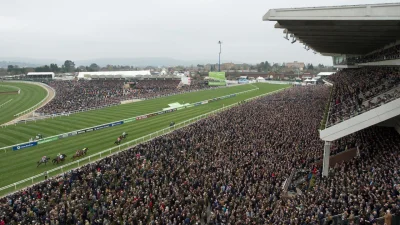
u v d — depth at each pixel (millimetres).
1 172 30141
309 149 31172
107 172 26172
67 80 117250
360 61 56375
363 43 43688
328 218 16625
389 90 28375
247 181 23516
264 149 30938
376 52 49438
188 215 18969
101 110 65562
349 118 25156
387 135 31469
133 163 28328
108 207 20531
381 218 15156
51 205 20625
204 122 46312
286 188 23344
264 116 49750
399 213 14781
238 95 97438
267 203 20000
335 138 25328
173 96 90938
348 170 24203
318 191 21078
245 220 17750
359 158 25953
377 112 23812
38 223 17797
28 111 62406
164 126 51312
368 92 33250
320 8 21734
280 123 43531
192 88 110375
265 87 123375
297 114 51281
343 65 77375
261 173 24781
